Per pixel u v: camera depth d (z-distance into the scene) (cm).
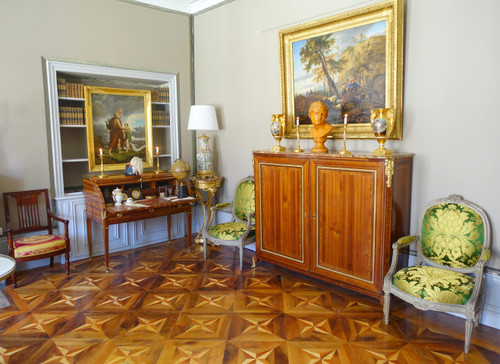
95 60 419
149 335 262
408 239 280
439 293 238
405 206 303
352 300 314
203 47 489
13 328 272
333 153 319
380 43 310
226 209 481
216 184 458
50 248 356
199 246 468
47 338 259
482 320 274
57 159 399
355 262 303
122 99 455
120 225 453
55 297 323
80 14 404
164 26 474
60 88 406
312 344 249
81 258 421
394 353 239
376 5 303
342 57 338
